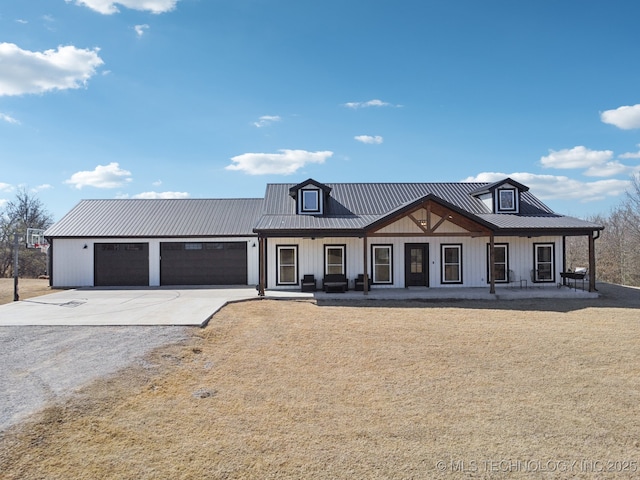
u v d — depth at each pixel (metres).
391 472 4.39
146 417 5.59
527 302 14.95
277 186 22.11
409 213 15.50
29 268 32.72
